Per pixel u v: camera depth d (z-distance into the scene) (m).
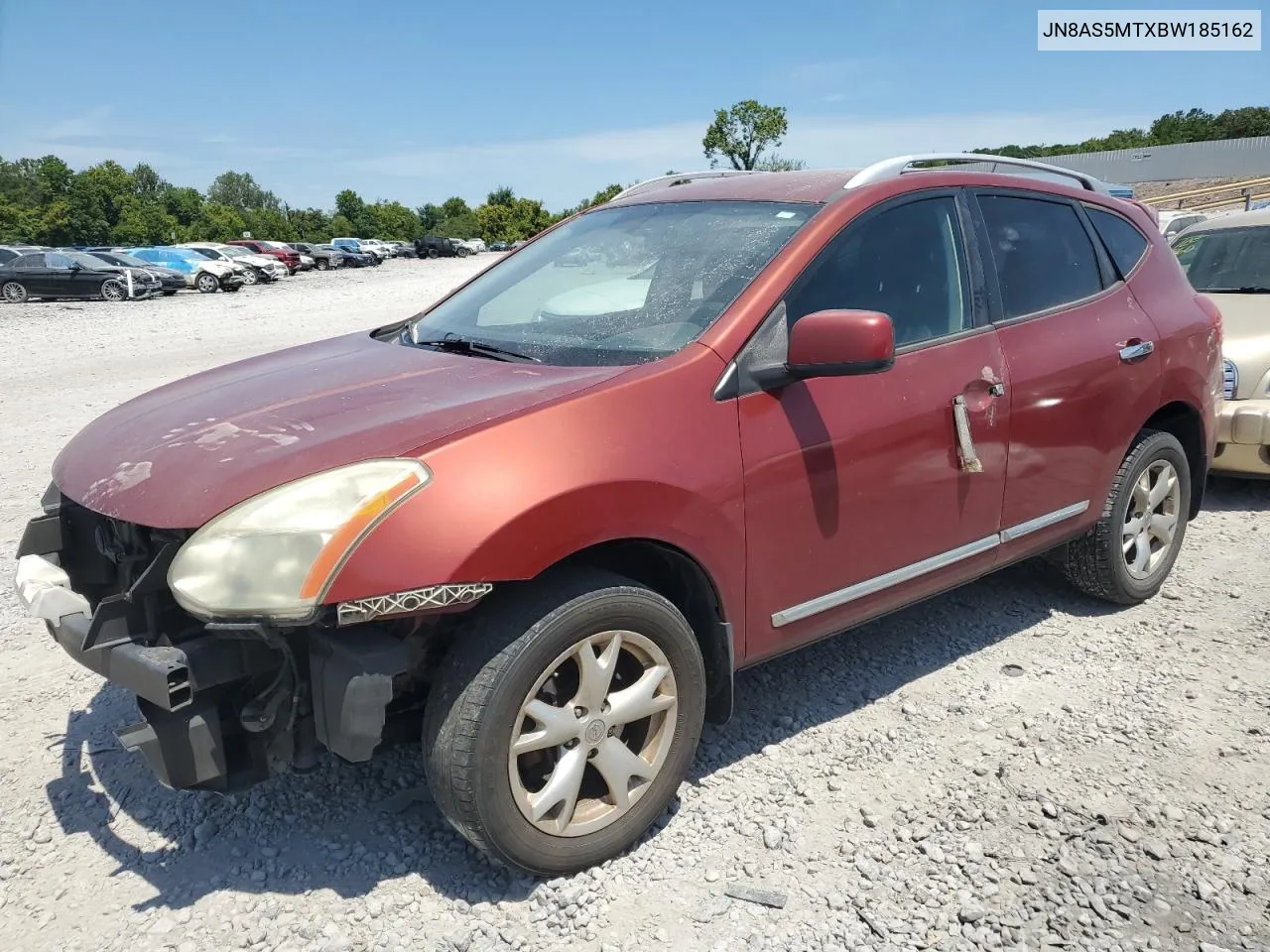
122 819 2.84
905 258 3.28
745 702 3.52
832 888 2.54
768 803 2.91
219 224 98.62
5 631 4.10
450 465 2.29
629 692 2.59
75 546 2.83
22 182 111.88
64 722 3.37
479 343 3.21
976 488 3.40
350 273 44.75
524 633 2.34
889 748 3.20
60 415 9.05
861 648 3.96
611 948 2.33
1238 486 6.21
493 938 2.37
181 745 2.31
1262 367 5.61
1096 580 4.14
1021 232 3.73
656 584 2.88
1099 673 3.70
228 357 13.41
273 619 2.14
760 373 2.79
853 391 3.00
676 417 2.63
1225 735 3.25
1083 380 3.72
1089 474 3.86
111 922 2.43
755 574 2.83
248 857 2.67
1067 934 2.37
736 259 3.08
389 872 2.61
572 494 2.37
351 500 2.21
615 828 2.61
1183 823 2.78
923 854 2.67
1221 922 2.40
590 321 3.12
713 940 2.36
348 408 2.65
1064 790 2.95
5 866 2.64
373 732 2.23
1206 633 4.04
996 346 3.44
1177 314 4.25
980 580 4.65
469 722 2.31
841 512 3.00
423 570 2.19
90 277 25.38
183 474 2.42
